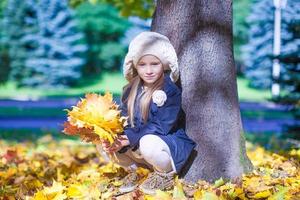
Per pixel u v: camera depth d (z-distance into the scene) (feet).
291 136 29.27
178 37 14.87
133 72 13.98
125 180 14.12
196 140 14.66
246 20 109.50
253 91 101.40
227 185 13.93
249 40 109.19
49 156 21.07
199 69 14.78
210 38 14.88
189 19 14.83
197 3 14.85
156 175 13.42
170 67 13.62
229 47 15.19
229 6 15.21
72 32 103.04
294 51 30.30
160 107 13.29
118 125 13.00
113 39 113.19
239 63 112.78
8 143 29.07
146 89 13.61
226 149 14.79
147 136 13.02
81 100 13.50
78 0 43.06
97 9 109.70
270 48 102.32
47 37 102.17
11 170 17.11
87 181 15.14
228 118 14.93
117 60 113.39
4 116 59.26
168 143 13.14
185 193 13.60
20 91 98.84
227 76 15.02
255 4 106.22
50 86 102.17
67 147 26.21
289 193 13.30
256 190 13.56
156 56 13.32
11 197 14.12
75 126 12.91
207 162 14.62
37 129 43.42
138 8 37.40
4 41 101.09
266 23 103.24
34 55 101.91
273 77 30.25
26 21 101.45
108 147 13.14
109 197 13.55
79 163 19.24
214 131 14.73
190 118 14.73
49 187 14.53
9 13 101.24
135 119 13.64
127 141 13.25
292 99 28.53
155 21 15.35
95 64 111.34
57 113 62.39
